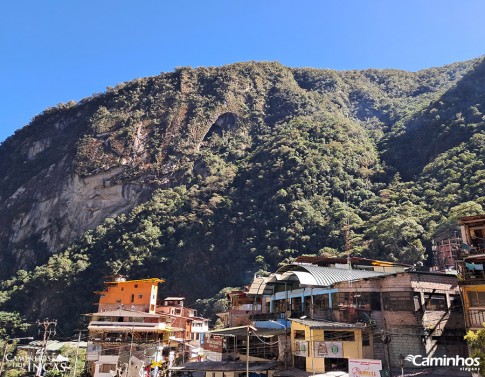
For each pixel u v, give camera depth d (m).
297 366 38.72
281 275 47.97
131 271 136.38
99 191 199.50
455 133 134.88
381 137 175.62
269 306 52.53
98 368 54.66
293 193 139.88
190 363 47.12
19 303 136.00
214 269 132.62
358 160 151.62
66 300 132.38
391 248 93.00
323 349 34.34
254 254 127.00
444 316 35.50
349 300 37.94
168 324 62.72
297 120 189.25
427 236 91.94
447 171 118.62
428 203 112.81
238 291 64.19
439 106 153.62
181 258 138.12
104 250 148.25
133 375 51.88
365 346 34.31
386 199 125.00
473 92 147.88
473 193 100.00
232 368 40.81
